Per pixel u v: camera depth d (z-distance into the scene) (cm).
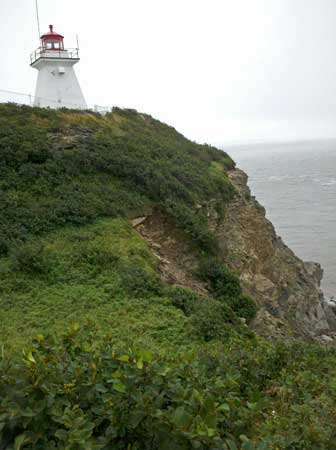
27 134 2095
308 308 2698
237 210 2569
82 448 446
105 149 2211
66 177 1939
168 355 1027
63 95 3328
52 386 508
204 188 2372
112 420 495
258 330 1678
